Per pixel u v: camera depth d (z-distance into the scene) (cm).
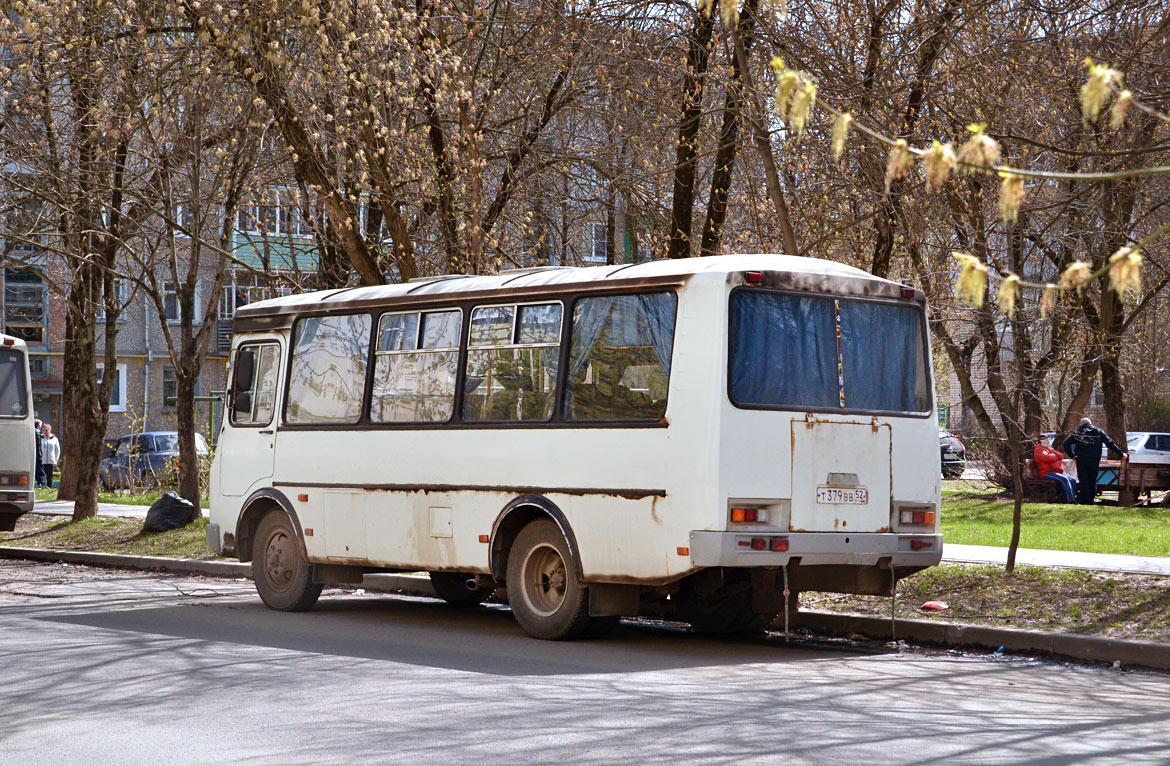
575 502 1158
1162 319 3312
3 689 907
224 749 710
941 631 1191
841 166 1598
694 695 878
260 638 1186
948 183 1468
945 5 1591
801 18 1630
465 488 1255
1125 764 667
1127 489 2777
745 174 1833
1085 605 1207
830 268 1153
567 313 1189
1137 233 1633
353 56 1756
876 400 1159
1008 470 2658
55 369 5109
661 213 1973
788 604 1155
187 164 2167
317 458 1404
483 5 1925
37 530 2347
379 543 1336
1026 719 800
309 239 2367
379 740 729
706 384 1078
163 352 5294
